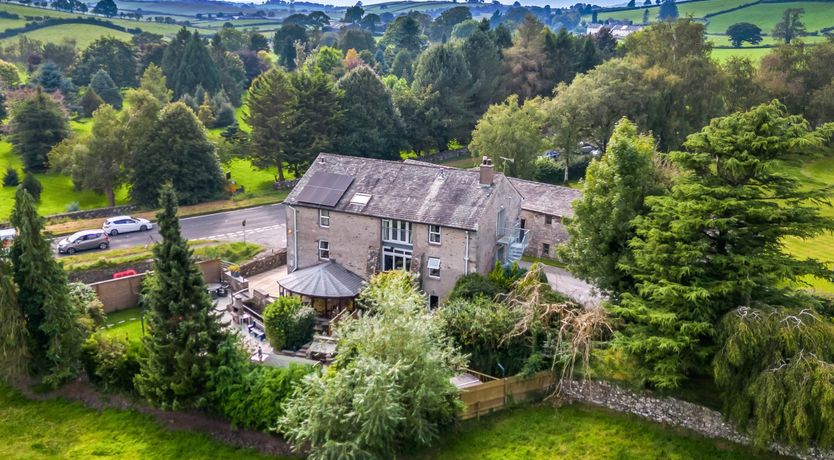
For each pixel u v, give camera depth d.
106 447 32.88
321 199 48.97
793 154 32.84
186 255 32.91
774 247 32.12
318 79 84.56
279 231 66.12
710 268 31.70
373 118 90.44
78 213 71.12
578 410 33.47
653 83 84.19
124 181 79.31
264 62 174.12
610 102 81.12
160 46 152.62
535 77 111.88
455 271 45.81
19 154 91.69
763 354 28.12
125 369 36.22
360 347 31.31
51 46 158.88
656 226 33.00
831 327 28.70
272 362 39.00
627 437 31.30
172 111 76.06
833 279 29.81
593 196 37.41
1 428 34.22
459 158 102.56
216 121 123.62
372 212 47.09
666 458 29.84
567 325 34.91
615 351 34.69
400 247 47.22
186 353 32.66
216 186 79.00
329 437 28.73
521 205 58.56
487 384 33.28
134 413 35.09
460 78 101.38
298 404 30.17
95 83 132.75
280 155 83.88
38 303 35.78
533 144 75.25
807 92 94.56
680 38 90.69
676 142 83.06
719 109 85.62
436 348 31.86
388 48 185.50
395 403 28.16
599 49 127.94
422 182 48.56
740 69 95.56
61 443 33.25
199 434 33.38
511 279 43.69
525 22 117.56
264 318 41.44
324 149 83.94
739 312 28.89
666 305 31.44
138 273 52.69
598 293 45.75
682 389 32.03
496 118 76.31
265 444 32.34
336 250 49.38
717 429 30.64
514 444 31.47
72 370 36.97
